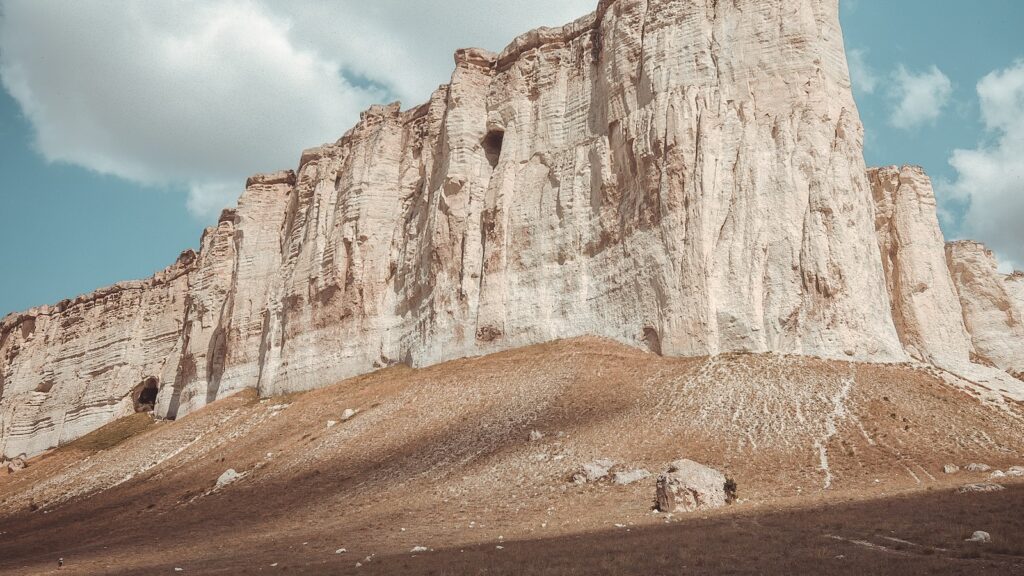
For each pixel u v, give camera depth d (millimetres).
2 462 115875
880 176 74812
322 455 58938
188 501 58312
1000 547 22812
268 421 72625
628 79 68938
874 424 46625
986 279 76625
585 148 72000
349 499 48938
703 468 37750
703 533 28844
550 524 36094
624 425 50062
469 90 80500
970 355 72062
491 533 35344
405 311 79625
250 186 100750
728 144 62969
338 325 82688
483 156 78688
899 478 39094
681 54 66562
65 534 56875
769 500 36281
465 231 75062
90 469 77625
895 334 61438
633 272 63625
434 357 72250
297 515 48000
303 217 93625
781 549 25125
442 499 44812
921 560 22516
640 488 41031
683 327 59000
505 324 69875
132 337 115125
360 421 62625
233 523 49219
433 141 83750
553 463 46812
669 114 64188
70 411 114625
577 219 69625
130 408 111625
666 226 62031
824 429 46438
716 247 60406
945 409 49219
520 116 77312
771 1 65688
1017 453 43094
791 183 60312
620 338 63062
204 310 100188
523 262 71438
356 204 85875
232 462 65250
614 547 27594
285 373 84312
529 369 61781
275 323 89000
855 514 29766
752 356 55969
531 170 74562
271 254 96688
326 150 94875
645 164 64812
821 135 61781
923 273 70438
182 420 84938
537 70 78562
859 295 58281
